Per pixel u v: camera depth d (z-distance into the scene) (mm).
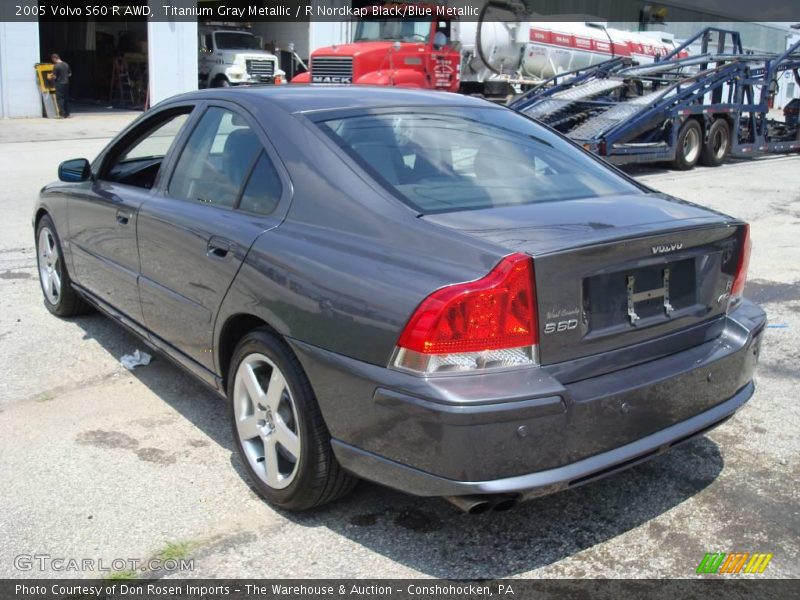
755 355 3500
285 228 3354
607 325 2963
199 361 3887
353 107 3781
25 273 7062
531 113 14500
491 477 2701
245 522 3334
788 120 18406
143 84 27766
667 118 14367
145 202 4273
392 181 3299
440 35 19031
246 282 3373
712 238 3262
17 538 3201
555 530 3297
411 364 2729
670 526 3322
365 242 3066
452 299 2670
